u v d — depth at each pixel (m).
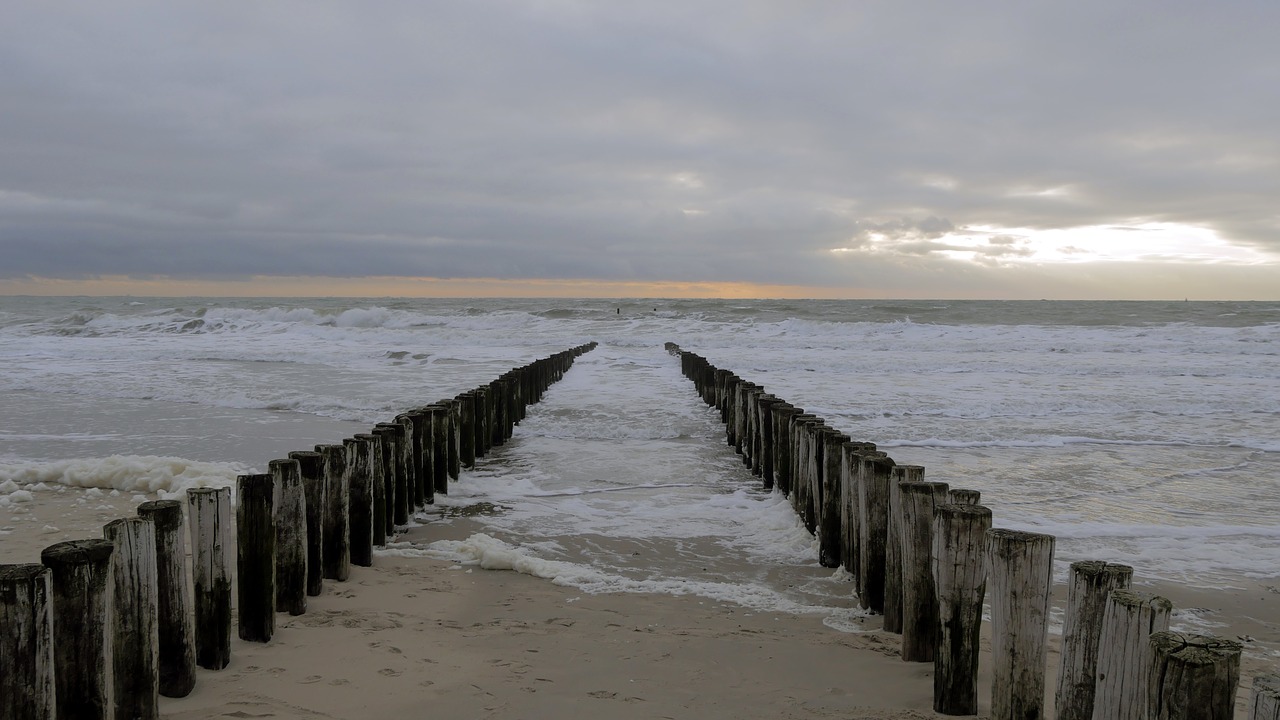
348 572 6.09
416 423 8.36
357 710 3.93
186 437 12.00
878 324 33.66
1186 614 5.76
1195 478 10.15
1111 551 7.22
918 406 15.52
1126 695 2.87
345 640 4.82
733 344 29.86
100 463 9.01
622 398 16.47
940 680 3.93
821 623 5.30
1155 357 24.69
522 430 13.40
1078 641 3.20
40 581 2.84
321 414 14.17
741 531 7.74
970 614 3.85
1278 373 21.05
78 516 7.61
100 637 3.15
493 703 4.05
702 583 6.14
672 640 4.94
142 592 3.54
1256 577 6.55
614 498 9.03
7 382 17.98
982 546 3.84
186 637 3.98
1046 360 23.86
